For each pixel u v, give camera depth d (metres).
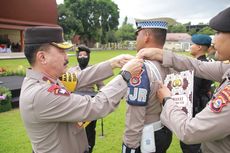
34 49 2.18
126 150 2.74
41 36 2.16
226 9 2.00
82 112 2.08
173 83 2.41
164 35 2.74
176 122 2.04
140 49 2.80
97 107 2.11
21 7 36.84
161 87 2.39
